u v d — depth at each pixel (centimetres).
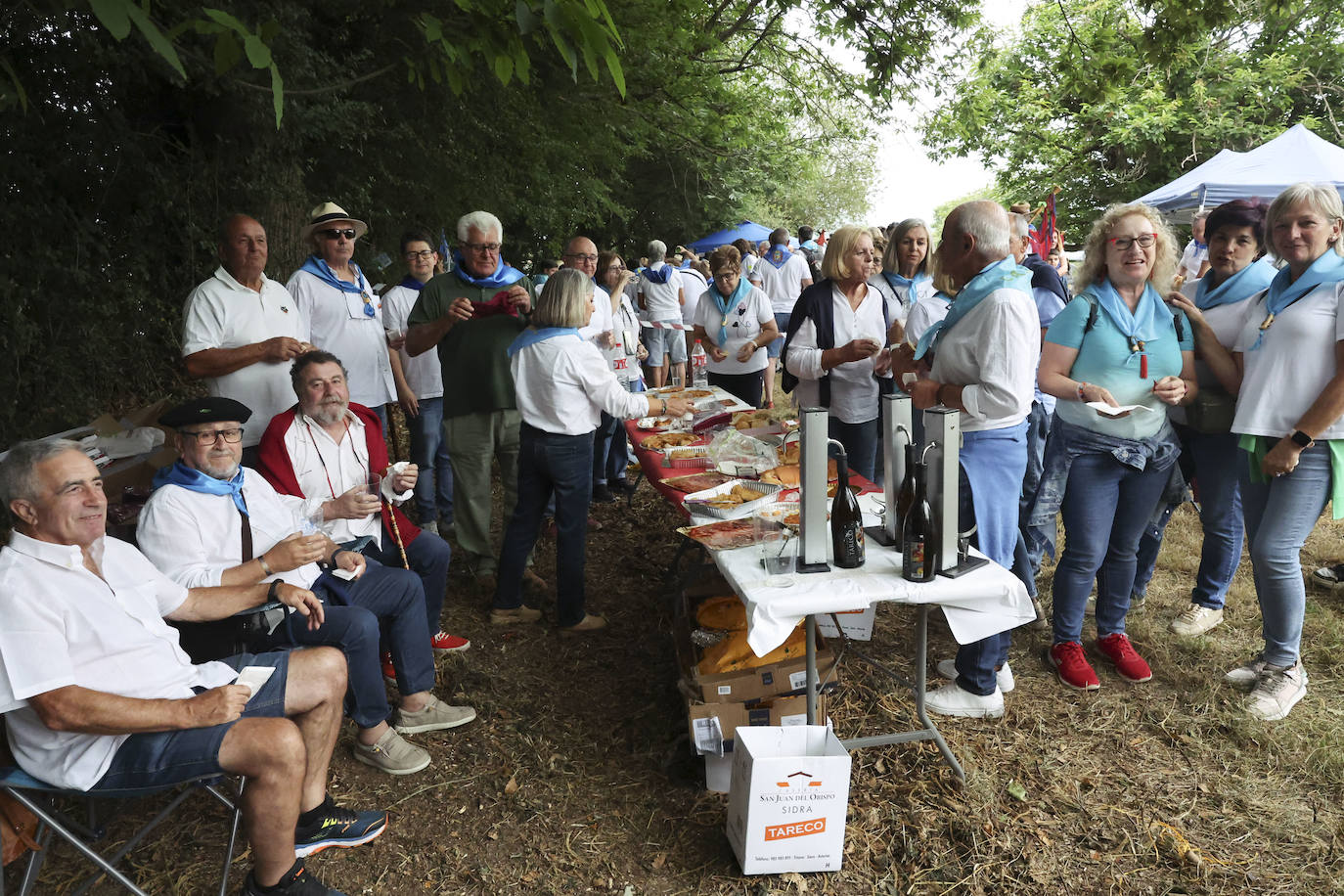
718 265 528
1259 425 284
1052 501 313
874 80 926
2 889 184
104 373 636
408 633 289
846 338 397
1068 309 300
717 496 296
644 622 384
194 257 696
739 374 543
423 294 398
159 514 245
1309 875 223
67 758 190
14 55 496
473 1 252
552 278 344
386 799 263
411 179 934
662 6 866
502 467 417
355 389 408
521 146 984
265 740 193
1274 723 288
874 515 277
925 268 415
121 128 604
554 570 444
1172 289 314
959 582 225
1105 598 331
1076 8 1570
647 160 1919
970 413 252
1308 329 272
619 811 257
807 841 225
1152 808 250
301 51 620
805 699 257
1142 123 1489
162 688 202
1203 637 347
